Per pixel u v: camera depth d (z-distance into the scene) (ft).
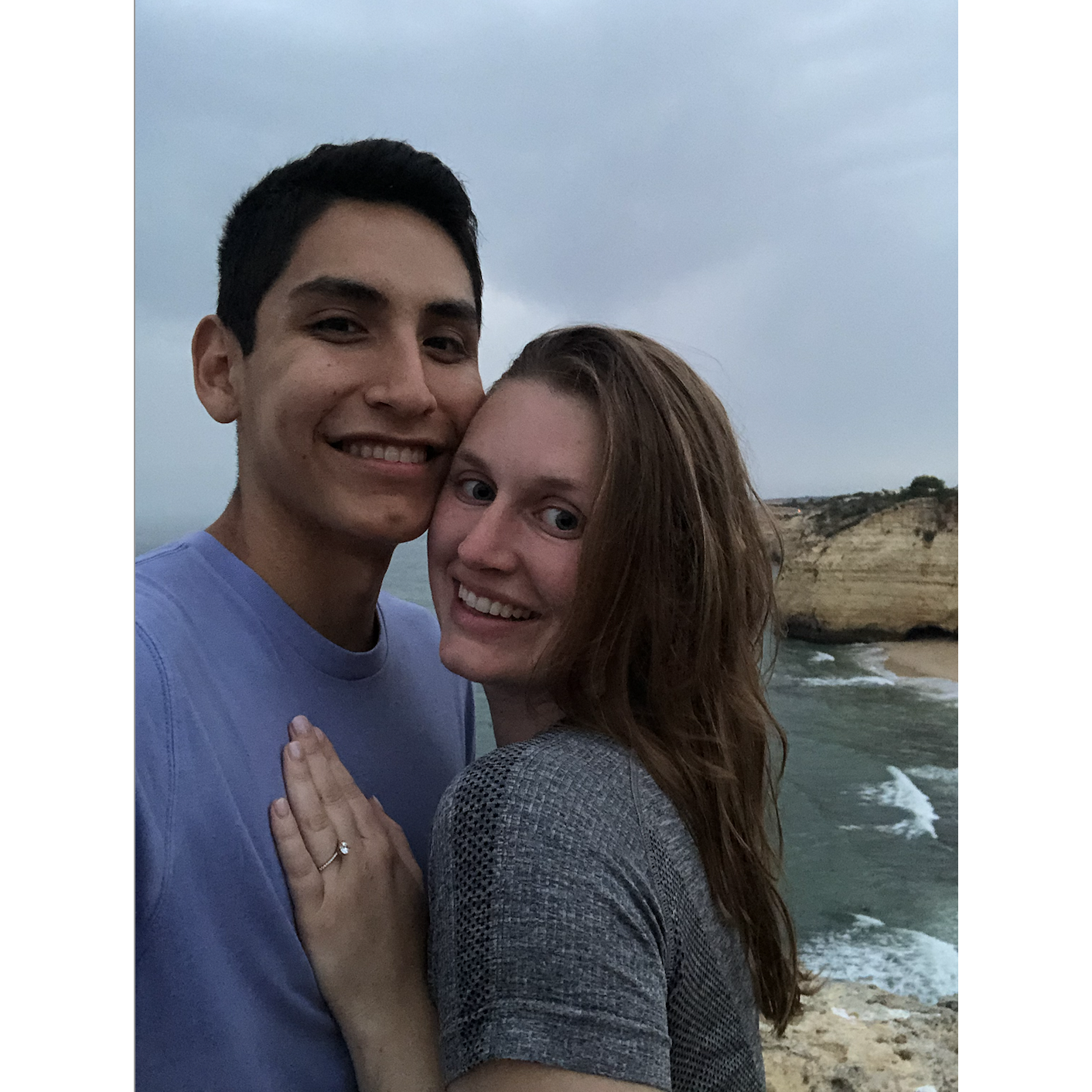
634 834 2.51
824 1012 5.34
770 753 3.52
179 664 2.80
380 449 3.15
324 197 3.03
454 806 2.51
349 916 2.89
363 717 3.45
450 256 3.25
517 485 2.98
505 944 2.26
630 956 2.27
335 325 3.03
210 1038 2.63
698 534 2.94
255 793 2.89
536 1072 2.18
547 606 3.02
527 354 3.19
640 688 3.09
